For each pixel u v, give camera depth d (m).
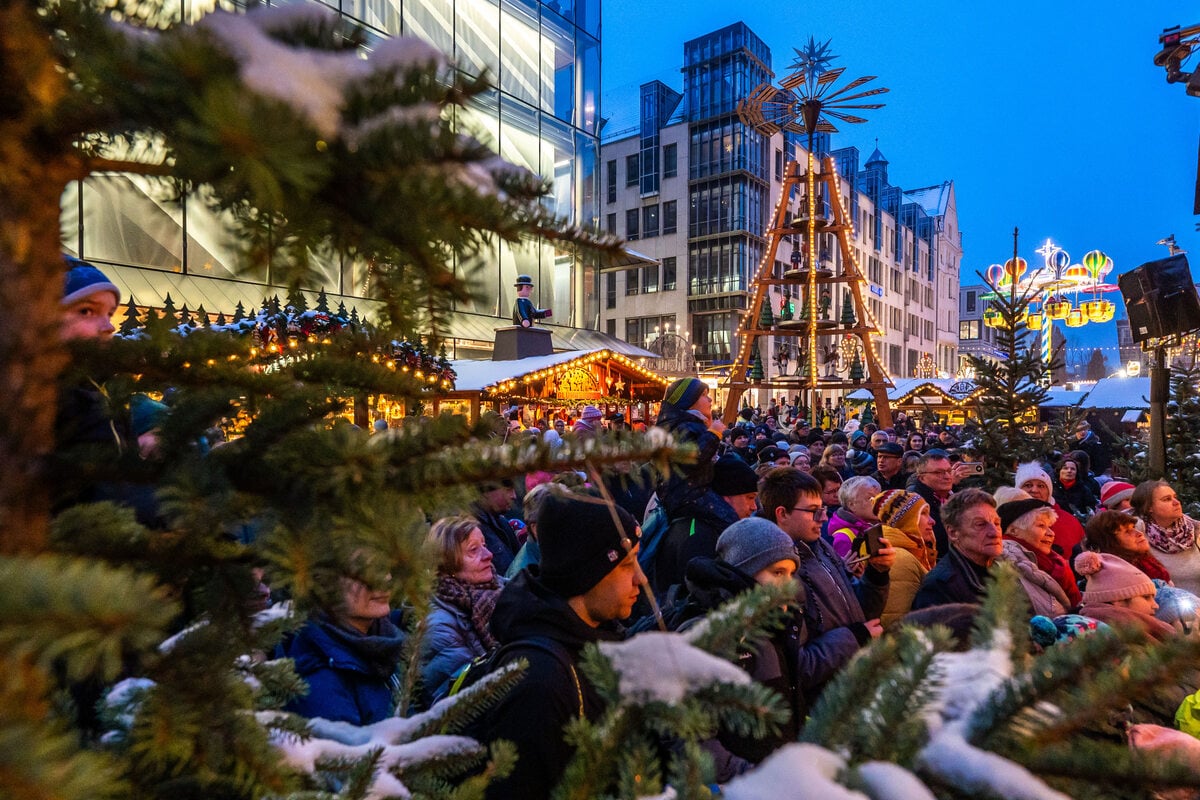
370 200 0.50
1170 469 6.94
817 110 12.61
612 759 0.61
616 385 14.34
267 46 0.46
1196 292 6.54
